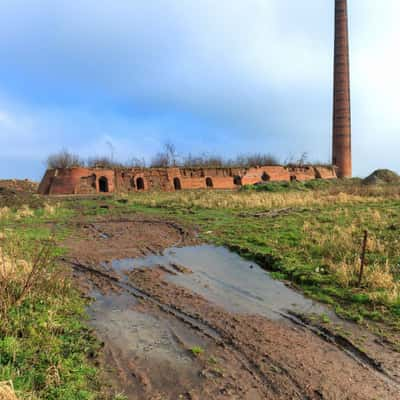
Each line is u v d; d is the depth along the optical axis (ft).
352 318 21.17
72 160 120.26
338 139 165.37
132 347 17.60
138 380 14.67
